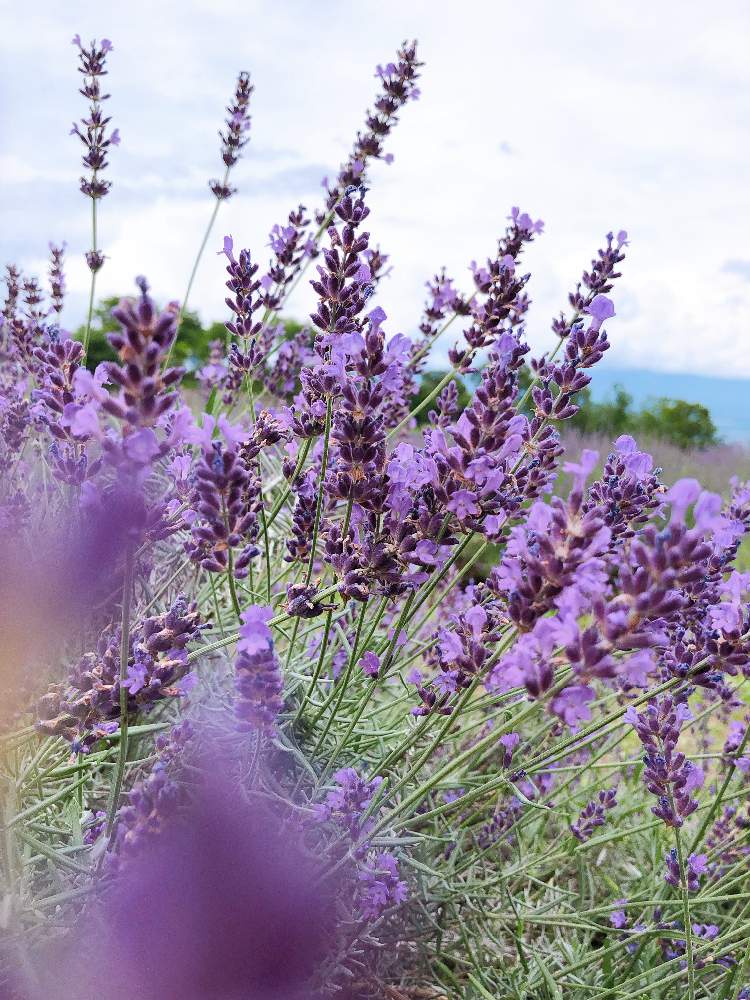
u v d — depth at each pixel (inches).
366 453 60.0
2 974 51.5
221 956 55.1
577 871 103.2
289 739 79.5
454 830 93.7
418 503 63.9
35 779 59.9
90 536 53.4
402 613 66.9
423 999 79.6
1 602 55.3
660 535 41.5
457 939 83.7
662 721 66.4
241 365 94.3
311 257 121.6
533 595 46.3
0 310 140.3
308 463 96.3
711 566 69.0
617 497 66.9
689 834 108.4
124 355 40.8
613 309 71.3
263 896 56.6
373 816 69.6
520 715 45.5
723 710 119.0
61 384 67.0
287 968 57.7
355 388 59.2
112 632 75.4
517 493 72.9
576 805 112.9
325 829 68.1
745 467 383.2
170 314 40.3
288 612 63.4
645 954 88.0
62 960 53.9
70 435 67.0
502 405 55.3
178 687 60.3
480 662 54.6
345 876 62.4
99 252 123.6
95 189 123.1
